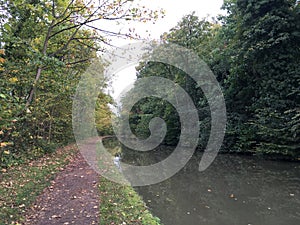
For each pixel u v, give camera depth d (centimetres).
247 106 1466
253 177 924
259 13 1323
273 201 648
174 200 659
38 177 709
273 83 1263
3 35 524
